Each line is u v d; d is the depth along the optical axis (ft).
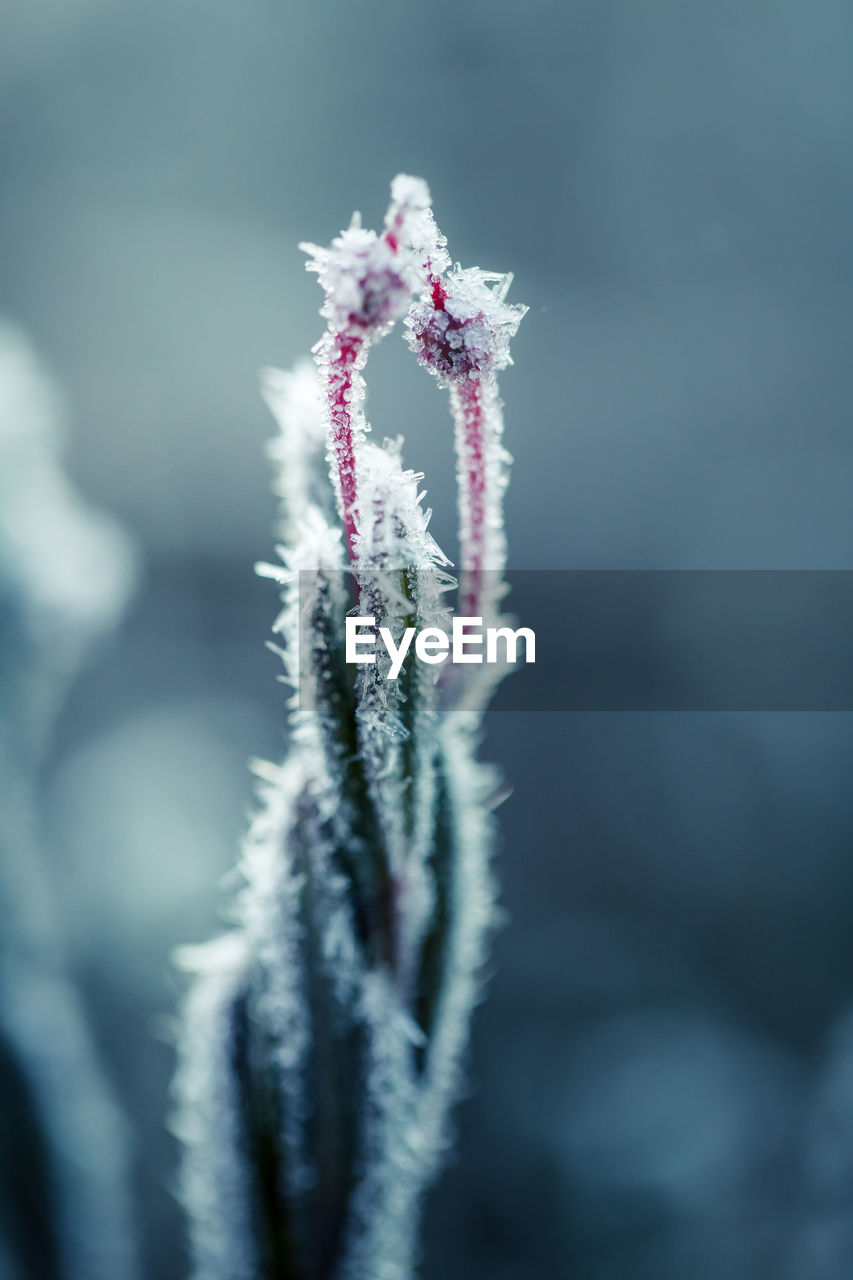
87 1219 0.43
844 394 1.50
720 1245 0.85
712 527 1.42
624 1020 1.01
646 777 1.23
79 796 0.88
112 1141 0.44
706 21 1.60
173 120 1.55
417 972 0.34
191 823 0.89
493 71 1.60
